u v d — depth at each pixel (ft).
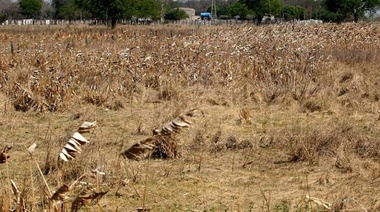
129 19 184.75
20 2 222.28
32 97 37.47
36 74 42.65
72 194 19.97
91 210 19.24
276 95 40.40
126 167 23.53
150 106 38.75
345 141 27.45
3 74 42.88
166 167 24.91
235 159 26.48
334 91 42.42
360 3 171.42
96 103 39.11
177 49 57.93
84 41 77.25
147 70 46.60
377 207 19.89
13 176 22.76
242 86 43.55
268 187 22.72
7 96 39.01
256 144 28.58
